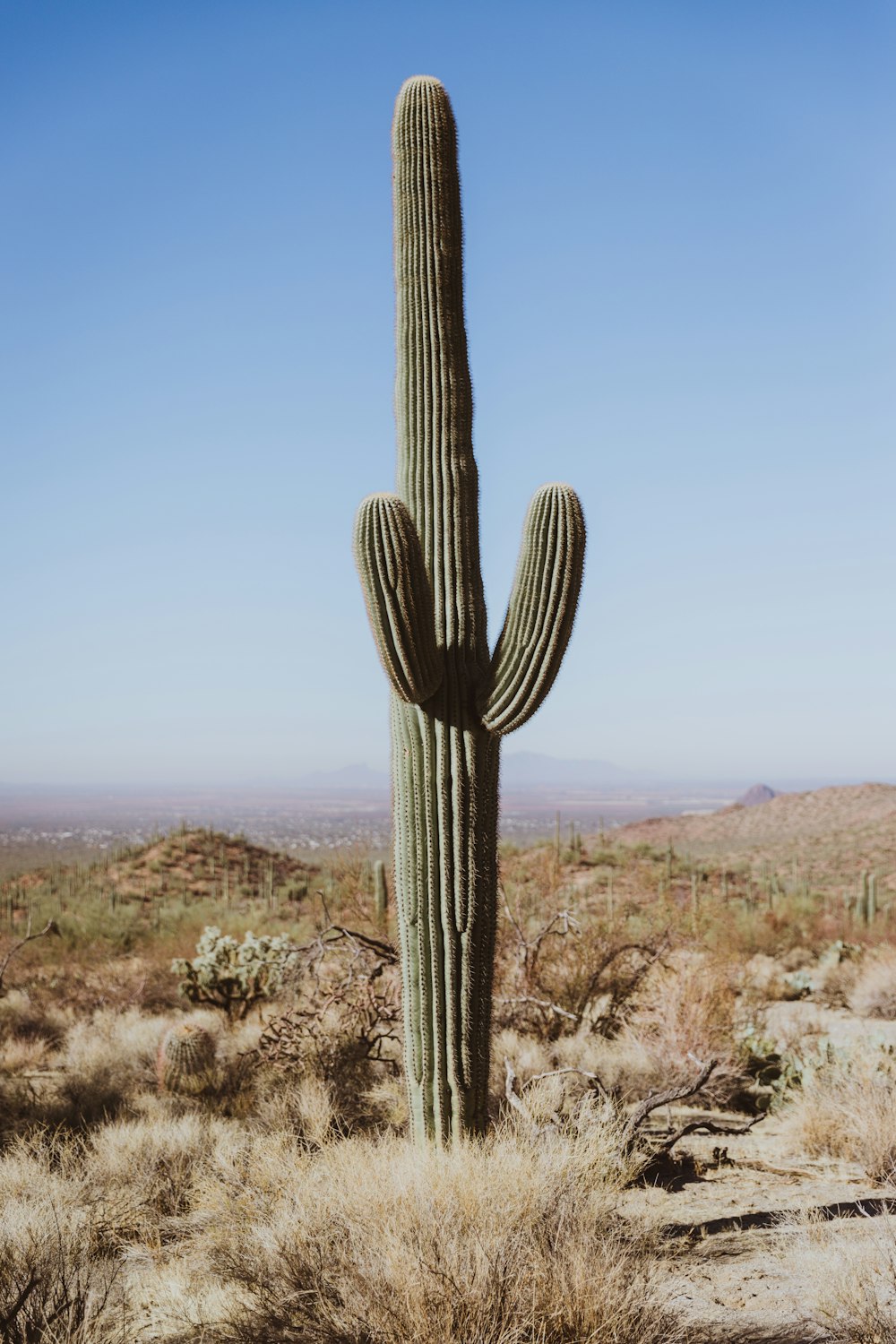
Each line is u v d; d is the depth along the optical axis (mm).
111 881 40375
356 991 9352
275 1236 4695
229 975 13273
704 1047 8969
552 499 5387
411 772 5633
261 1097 8406
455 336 6016
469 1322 3711
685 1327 3912
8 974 17625
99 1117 8273
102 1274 4898
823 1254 4457
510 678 5434
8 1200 5578
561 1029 10250
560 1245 4234
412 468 5883
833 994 15406
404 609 5254
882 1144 6508
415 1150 5242
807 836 61750
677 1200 5914
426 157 6113
